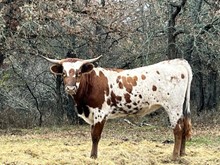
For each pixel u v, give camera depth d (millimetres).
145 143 14094
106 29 23125
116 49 25688
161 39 26047
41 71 25953
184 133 11141
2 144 14078
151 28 24531
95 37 22578
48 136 17891
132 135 18422
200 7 23844
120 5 22500
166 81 10820
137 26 25234
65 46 22938
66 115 26125
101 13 21750
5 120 23984
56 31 21922
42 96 26875
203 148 13312
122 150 11875
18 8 20656
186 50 25594
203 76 29938
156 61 26172
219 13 21562
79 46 23391
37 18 19500
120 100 10695
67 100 25453
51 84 26688
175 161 10898
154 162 10727
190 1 23859
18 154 11258
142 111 10914
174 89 10852
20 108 24766
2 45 21016
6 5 20688
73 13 20891
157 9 24219
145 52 24641
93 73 10602
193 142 15148
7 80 25797
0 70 24328
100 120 10609
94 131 10656
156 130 21219
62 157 10703
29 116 24906
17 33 20219
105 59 25266
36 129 22109
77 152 11750
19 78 25844
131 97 10703
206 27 22984
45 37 21625
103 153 11516
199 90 29125
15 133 19938
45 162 10117
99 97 10562
